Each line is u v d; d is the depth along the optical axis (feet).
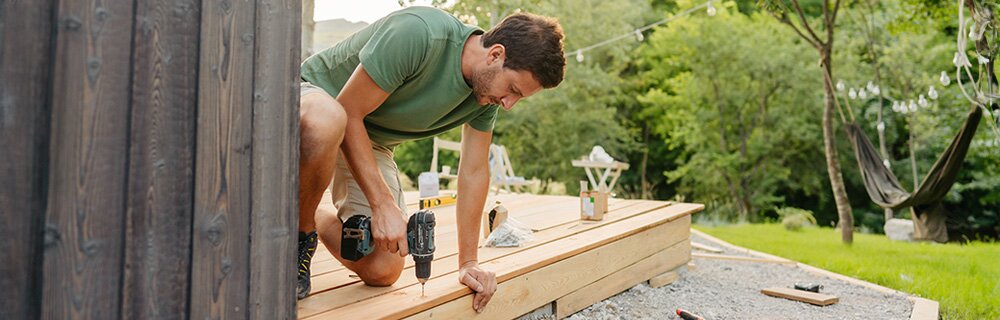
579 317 9.24
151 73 4.04
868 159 22.17
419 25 5.99
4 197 3.67
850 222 23.06
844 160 49.24
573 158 48.65
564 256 8.92
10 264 3.70
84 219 3.84
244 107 4.48
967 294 12.89
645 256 11.46
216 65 4.32
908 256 19.98
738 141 49.65
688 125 49.19
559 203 15.40
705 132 49.26
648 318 9.64
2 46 3.62
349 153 5.99
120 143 3.95
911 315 10.82
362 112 6.05
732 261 16.11
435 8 6.37
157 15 4.06
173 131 4.15
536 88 6.11
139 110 4.01
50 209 3.74
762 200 48.55
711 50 46.68
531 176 50.06
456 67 6.22
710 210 47.39
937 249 22.35
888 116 44.37
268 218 4.65
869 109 43.19
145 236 4.07
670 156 55.88
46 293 3.75
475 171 7.22
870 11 35.42
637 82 53.06
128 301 4.01
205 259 4.32
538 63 5.90
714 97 48.19
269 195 4.65
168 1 4.10
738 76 46.91
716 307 10.76
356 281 7.11
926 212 20.81
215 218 4.35
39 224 3.75
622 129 50.83
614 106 53.78
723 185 49.65
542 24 6.04
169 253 4.17
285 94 4.74
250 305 4.56
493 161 19.83
